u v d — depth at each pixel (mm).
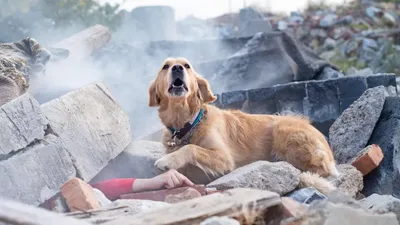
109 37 5332
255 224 2125
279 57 5078
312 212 2143
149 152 3426
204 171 3199
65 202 2566
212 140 3307
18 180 2539
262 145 3475
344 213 2115
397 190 3449
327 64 5168
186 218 2045
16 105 2686
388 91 4145
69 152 2828
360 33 8758
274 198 2162
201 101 3393
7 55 3512
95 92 3342
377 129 3654
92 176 2943
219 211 2080
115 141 3254
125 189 2832
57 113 2939
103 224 2123
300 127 3420
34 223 1938
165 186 2822
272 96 4188
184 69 3301
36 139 2709
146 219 2092
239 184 2809
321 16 9383
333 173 3248
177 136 3350
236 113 3557
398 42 8648
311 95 4172
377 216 2119
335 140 3736
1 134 2572
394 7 9938
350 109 3785
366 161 3381
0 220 1907
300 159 3318
